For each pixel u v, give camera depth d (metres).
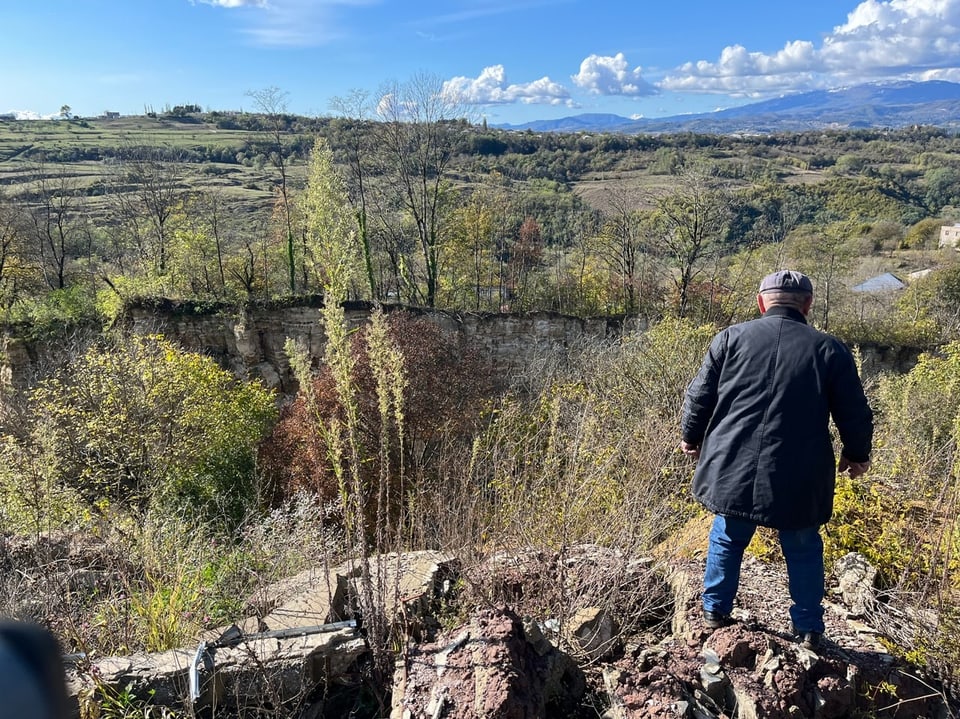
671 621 3.24
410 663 2.83
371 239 26.27
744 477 2.77
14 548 4.35
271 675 2.79
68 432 11.62
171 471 12.24
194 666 2.77
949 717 2.73
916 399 9.58
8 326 20.19
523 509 4.38
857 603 3.36
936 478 4.49
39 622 3.23
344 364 3.16
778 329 2.85
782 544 2.94
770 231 29.70
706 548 3.98
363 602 3.15
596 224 29.83
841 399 2.73
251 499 12.33
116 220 33.88
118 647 3.28
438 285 29.58
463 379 15.52
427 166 26.84
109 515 6.39
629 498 4.26
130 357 13.81
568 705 2.72
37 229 31.97
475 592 3.29
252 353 20.83
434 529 4.59
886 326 25.00
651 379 11.96
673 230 25.25
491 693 2.46
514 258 31.20
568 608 3.18
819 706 2.63
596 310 26.69
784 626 3.06
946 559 3.13
